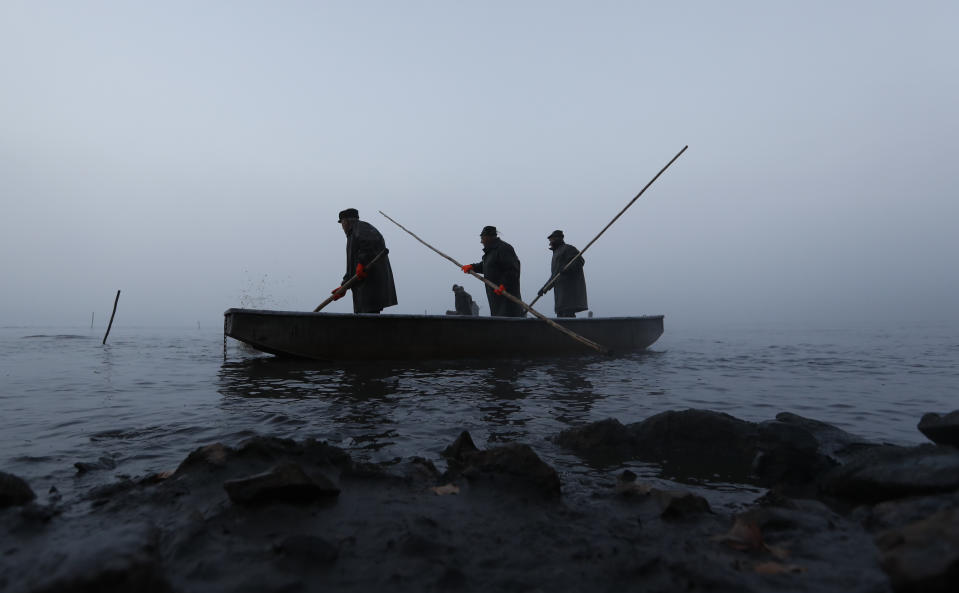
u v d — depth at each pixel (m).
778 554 1.20
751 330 22.78
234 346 10.00
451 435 2.51
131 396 3.64
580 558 1.18
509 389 3.96
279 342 5.42
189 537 1.21
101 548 0.96
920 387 4.20
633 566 1.12
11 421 2.80
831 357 7.14
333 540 1.23
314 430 2.55
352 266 6.87
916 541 0.99
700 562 1.15
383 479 1.73
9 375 4.99
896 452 1.74
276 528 1.30
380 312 6.79
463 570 1.11
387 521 1.37
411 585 1.04
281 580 1.03
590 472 1.99
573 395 3.71
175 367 5.67
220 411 3.06
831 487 1.75
